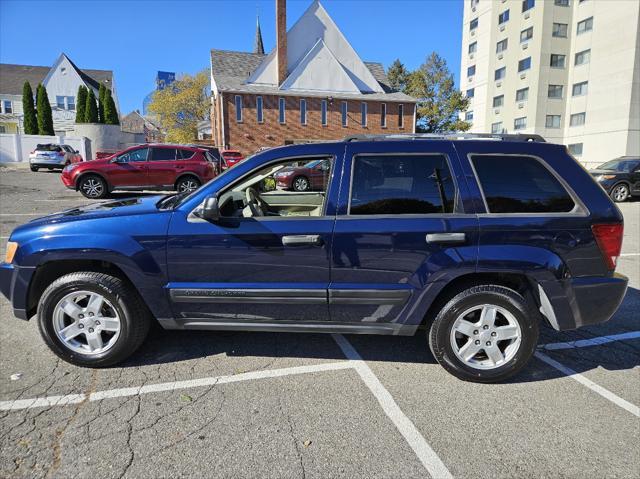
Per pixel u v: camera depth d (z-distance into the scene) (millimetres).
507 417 2812
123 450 2453
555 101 39656
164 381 3174
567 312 3098
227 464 2359
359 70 33219
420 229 3020
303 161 3189
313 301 3129
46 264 3283
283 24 30703
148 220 3162
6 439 2527
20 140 28562
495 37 44844
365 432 2645
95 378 3197
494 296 3076
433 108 42750
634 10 33438
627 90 34250
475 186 3084
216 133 33812
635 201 14609
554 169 3117
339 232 3043
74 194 13531
